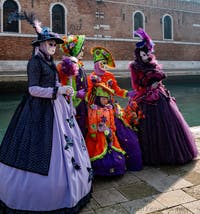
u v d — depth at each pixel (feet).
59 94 8.53
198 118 33.40
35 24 8.93
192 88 58.80
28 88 8.41
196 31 83.46
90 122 10.62
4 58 56.75
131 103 11.62
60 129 8.39
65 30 63.10
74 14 63.93
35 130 8.18
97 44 67.00
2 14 56.13
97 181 10.32
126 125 11.43
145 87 11.89
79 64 10.61
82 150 8.93
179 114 12.28
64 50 10.52
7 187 7.92
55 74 8.87
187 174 10.86
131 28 71.56
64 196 7.95
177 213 8.11
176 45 79.66
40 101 8.46
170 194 9.23
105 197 9.10
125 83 56.95
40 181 7.74
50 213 7.80
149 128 11.72
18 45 57.88
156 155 11.71
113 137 10.76
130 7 71.20
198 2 82.84
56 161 8.00
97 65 11.19
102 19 67.41
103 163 10.23
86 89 10.62
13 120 8.77
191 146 12.11
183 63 81.05
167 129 11.69
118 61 69.77
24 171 7.89
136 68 11.97
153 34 75.82
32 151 7.96
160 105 11.85
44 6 60.29
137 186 9.86
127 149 11.18
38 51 8.76
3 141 8.70
